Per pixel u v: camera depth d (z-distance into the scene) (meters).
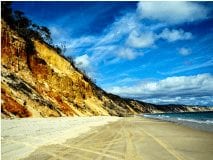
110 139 15.96
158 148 12.34
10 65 38.75
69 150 11.59
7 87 30.70
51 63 55.94
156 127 28.39
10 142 12.95
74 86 60.50
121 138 16.56
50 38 67.50
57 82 51.62
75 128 23.97
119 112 108.94
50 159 9.71
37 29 62.91
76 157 10.09
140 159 9.80
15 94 31.31
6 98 27.66
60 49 72.56
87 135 18.36
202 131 22.67
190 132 21.61
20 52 43.28
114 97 150.75
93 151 11.39
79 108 56.09
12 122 21.27
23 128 18.59
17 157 9.95
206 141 15.25
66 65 62.44
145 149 12.02
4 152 10.68
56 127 22.73
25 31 52.50
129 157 10.14
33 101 34.25
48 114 35.41
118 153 10.95
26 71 42.59
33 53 47.72
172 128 26.66
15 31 47.09
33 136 15.67
